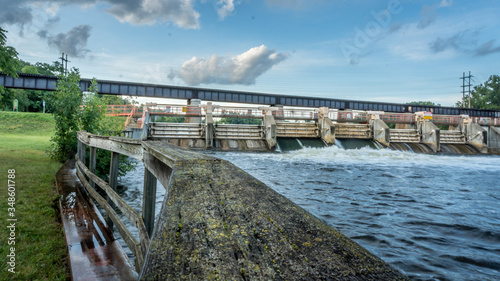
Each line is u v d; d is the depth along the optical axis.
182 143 30.48
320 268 0.76
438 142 36.62
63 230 4.09
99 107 13.20
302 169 17.05
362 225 6.47
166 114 32.78
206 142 30.30
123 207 3.36
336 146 33.41
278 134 34.50
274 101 55.03
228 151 29.17
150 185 3.13
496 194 10.77
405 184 12.59
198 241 0.91
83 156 7.88
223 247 0.87
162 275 0.70
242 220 1.10
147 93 46.34
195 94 49.44
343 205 8.29
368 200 9.04
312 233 1.01
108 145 5.03
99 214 4.57
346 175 14.92
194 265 0.76
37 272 3.12
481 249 5.19
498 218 7.21
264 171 15.86
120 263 2.92
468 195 10.47
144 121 29.89
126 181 11.05
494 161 27.23
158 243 0.89
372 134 37.41
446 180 14.36
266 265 0.78
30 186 7.09
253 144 31.91
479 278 4.12
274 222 1.09
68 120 12.71
